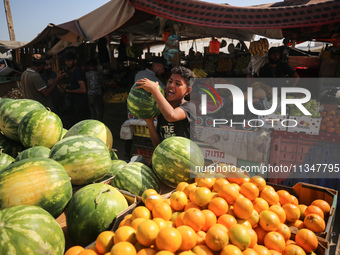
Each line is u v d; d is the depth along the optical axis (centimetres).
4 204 168
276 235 179
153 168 247
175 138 246
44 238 142
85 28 585
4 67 1084
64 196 186
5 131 288
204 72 812
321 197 241
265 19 442
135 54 894
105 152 230
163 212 183
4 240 133
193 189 203
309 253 178
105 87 862
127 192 214
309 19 430
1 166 254
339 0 408
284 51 661
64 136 284
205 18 455
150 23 880
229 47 933
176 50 594
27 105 296
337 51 632
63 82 877
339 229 376
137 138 492
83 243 184
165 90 294
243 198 189
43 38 769
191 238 156
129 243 151
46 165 187
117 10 509
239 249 157
